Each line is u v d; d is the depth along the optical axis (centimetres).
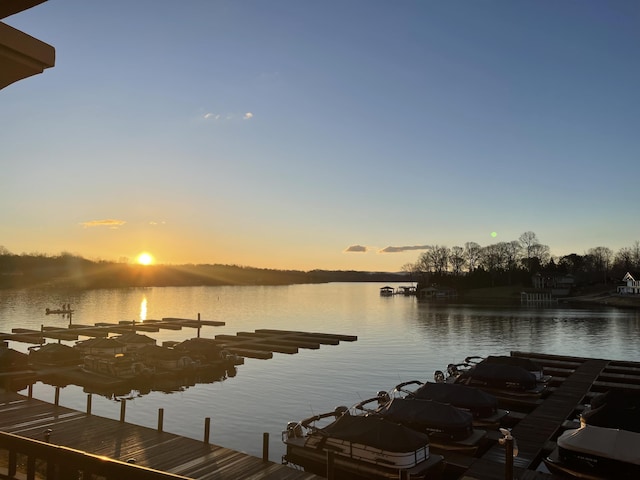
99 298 14988
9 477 438
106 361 3909
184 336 6669
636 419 2067
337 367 4519
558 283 16325
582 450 1830
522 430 2403
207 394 3569
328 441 2038
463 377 3475
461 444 2131
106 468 321
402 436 1908
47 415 2283
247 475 1678
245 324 8294
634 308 11581
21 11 313
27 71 348
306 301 15588
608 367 4072
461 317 9588
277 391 3647
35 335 6028
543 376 3616
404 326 8019
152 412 3102
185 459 1802
